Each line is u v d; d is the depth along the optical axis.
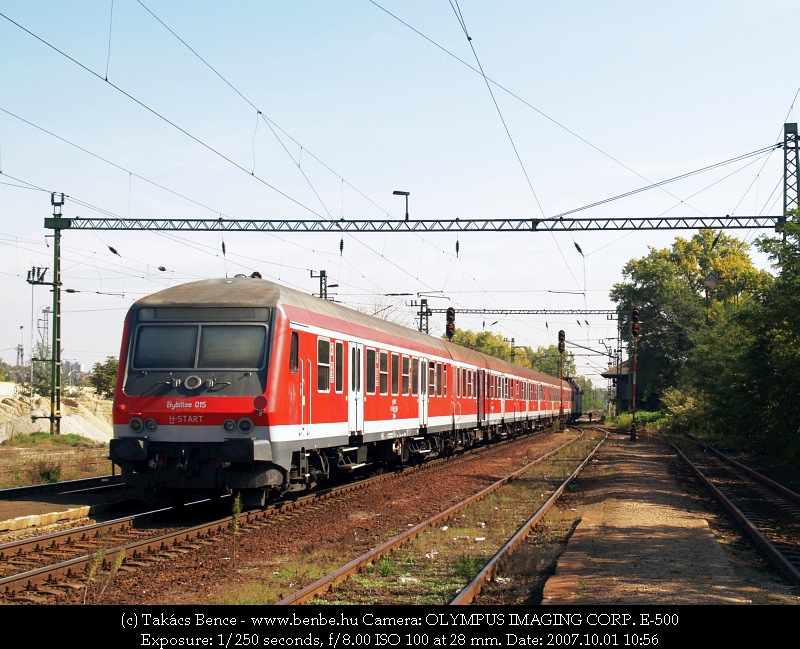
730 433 33.50
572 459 29.08
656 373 66.88
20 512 13.54
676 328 66.56
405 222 26.31
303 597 8.09
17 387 60.69
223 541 11.63
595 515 14.54
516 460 28.94
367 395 18.53
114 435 13.40
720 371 32.94
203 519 13.49
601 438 44.59
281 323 13.56
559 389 60.38
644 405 76.81
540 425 52.25
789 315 21.69
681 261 71.50
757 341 24.66
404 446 22.80
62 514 13.07
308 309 15.04
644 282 69.12
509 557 10.74
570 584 8.92
